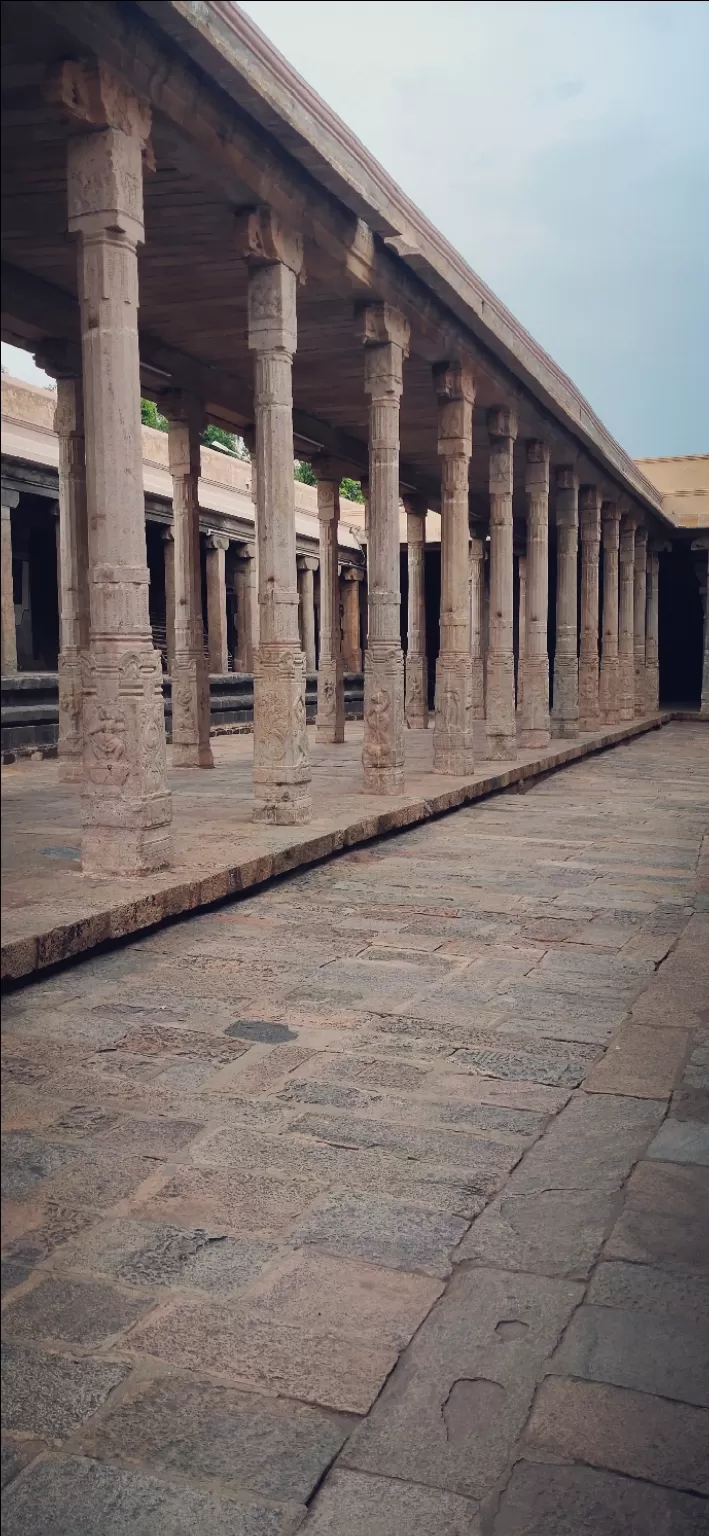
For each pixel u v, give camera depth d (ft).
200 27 20.18
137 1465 7.37
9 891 20.33
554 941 20.66
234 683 70.08
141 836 21.53
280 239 27.20
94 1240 10.15
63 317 32.48
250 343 27.94
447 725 41.37
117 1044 14.98
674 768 54.13
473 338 39.86
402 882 25.66
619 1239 10.25
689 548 93.30
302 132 24.72
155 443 65.36
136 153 20.77
